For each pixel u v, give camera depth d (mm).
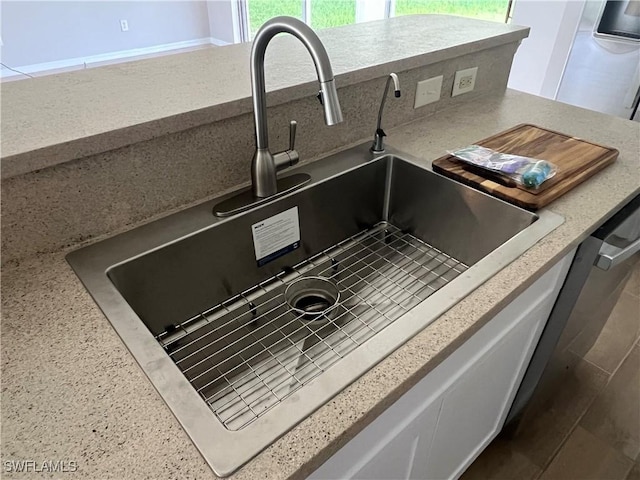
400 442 806
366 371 623
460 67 1405
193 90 974
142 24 5402
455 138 1265
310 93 1029
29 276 775
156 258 855
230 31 5605
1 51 4586
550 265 845
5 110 866
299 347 910
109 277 798
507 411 1373
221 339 925
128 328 681
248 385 826
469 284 771
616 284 1430
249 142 1002
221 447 527
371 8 4445
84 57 5137
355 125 1208
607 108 2639
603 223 991
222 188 1010
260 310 1002
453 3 3723
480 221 1060
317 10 4707
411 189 1174
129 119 830
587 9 2502
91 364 627
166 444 532
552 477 1422
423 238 1209
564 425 1563
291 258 1100
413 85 1294
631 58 2430
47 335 670
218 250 947
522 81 3049
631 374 1738
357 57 1192
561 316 1150
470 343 838
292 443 536
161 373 613
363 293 1047
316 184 1053
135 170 863
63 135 769
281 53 1223
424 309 722
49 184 772
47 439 536
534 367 1284
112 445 530
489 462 1458
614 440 1521
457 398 938
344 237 1199
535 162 1037
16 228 772
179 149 904
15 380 604
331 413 570
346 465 683
